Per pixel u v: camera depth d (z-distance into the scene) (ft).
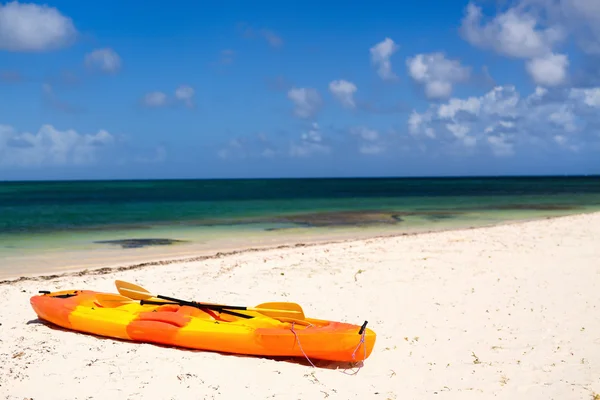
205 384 20.24
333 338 22.33
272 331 23.21
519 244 51.90
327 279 37.91
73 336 25.53
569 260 43.93
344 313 30.22
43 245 57.06
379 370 22.31
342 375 21.74
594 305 31.42
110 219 88.58
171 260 46.14
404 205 129.59
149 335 24.44
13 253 51.57
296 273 39.73
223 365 22.18
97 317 25.63
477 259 44.62
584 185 346.95
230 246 56.75
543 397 19.71
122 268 42.45
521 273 39.50
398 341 25.76
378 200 156.87
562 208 115.75
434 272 39.96
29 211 107.96
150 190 286.87
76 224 79.82
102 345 24.22
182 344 24.09
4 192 255.70
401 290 34.96
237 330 23.62
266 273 39.75
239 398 19.24
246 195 202.18
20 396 18.81
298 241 61.16
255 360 22.94
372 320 28.99
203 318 26.12
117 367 21.52
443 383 20.99
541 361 23.07
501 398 19.67
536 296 33.42
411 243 53.47
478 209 113.70
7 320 28.09
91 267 44.16
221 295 33.71
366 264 42.80
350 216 96.02
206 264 43.47
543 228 64.03
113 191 269.85
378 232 70.54
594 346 24.81
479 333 26.78
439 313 30.17
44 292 28.86
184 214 100.58
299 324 24.76
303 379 21.16
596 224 67.10
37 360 22.12
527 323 28.27
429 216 95.66
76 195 209.26
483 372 22.02
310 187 353.72
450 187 319.06
